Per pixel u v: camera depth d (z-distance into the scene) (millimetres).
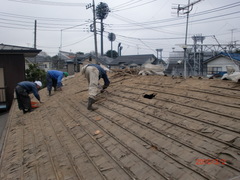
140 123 3686
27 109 7531
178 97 4344
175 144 2783
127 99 5219
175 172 2273
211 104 3625
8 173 3396
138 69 8430
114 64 30516
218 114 3223
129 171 2535
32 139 4637
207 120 3141
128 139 3283
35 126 5578
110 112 4715
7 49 12531
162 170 2371
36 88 7590
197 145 2631
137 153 2844
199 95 4137
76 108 5848
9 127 6082
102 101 5727
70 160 3229
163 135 3096
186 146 2680
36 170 3229
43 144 4180
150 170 2436
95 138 3686
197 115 3375
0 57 12102
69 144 3805
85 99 6508
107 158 2965
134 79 7043
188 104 3883
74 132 4293
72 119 5113
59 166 3137
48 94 9461
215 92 4074
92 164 2936
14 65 12344
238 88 3980
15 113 7695
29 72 16969
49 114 6305
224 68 18016
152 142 3000
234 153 2295
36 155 3766
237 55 18734
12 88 12398
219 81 4660
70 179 2730
